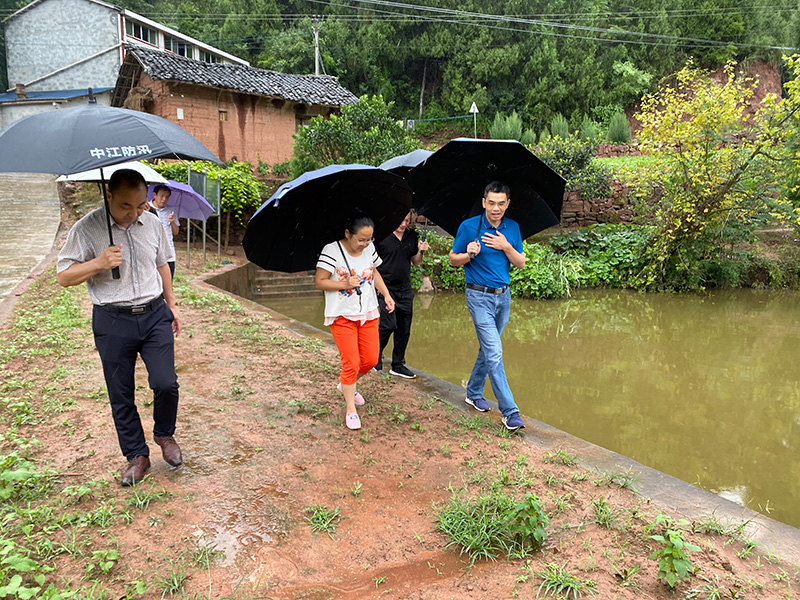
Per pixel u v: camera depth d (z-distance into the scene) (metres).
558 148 16.23
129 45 18.05
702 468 4.59
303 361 5.52
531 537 2.66
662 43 41.00
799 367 7.44
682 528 2.78
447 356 7.79
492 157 4.09
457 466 3.48
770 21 44.22
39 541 2.46
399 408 4.44
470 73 40.25
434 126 39.97
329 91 21.69
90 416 3.94
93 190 16.19
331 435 3.87
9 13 31.17
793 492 4.23
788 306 11.74
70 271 2.68
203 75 18.19
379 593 2.29
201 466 3.33
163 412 3.14
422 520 2.87
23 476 2.71
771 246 14.72
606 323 10.02
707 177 12.29
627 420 5.59
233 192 13.90
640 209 13.90
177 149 2.62
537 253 13.27
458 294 12.83
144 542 2.55
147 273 2.98
